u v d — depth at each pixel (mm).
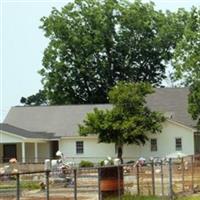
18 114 112188
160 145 98062
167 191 41688
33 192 29641
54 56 128375
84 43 128000
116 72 135750
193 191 45688
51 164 66500
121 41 133750
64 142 103125
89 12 129750
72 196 29531
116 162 72062
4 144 102562
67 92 130500
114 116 91812
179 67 95188
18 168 74688
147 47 135000
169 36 134750
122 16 132500
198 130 96750
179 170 45438
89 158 100625
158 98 108188
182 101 107000
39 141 101062
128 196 34625
